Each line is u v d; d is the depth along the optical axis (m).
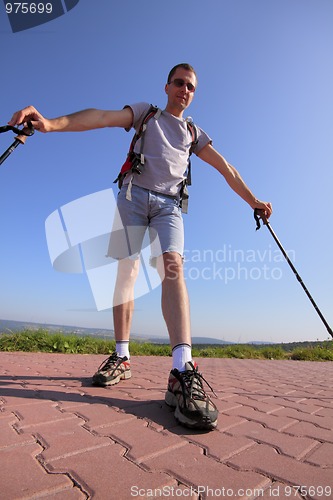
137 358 6.45
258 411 2.11
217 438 1.50
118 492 0.98
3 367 3.45
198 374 1.67
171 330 1.81
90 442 1.35
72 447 1.29
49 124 1.70
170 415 1.77
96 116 1.96
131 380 2.82
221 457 1.29
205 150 2.46
